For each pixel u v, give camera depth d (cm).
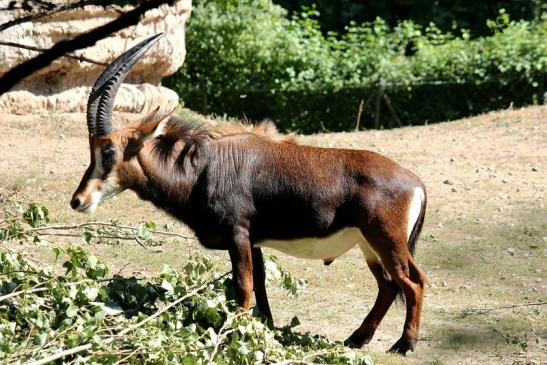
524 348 1742
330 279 2230
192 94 5084
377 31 5319
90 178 1634
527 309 2050
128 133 1642
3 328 1419
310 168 1658
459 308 2048
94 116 1641
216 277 1867
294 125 5112
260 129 1744
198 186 1666
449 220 2786
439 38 5916
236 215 1655
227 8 5178
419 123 5116
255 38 5109
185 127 1672
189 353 1396
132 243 2388
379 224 1628
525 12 6353
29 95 3416
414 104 5119
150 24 3700
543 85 4962
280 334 1695
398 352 1686
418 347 1761
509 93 5022
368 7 6325
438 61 5106
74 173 2967
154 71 3881
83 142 3312
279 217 1662
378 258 1683
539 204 2956
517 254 2502
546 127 3978
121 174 1647
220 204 1653
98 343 1391
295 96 5094
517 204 2961
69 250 1667
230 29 5100
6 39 3105
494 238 2623
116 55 3534
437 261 2423
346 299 2088
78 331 1417
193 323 1591
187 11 4016
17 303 1585
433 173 3331
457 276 2319
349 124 5088
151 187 1670
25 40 3180
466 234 2659
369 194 1631
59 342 1442
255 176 1661
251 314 1622
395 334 1856
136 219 2603
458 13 6431
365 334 1739
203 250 2391
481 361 1695
